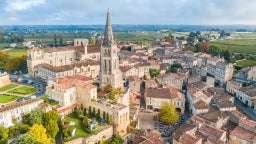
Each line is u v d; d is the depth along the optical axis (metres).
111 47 149.75
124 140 123.25
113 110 126.31
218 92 184.12
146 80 199.38
